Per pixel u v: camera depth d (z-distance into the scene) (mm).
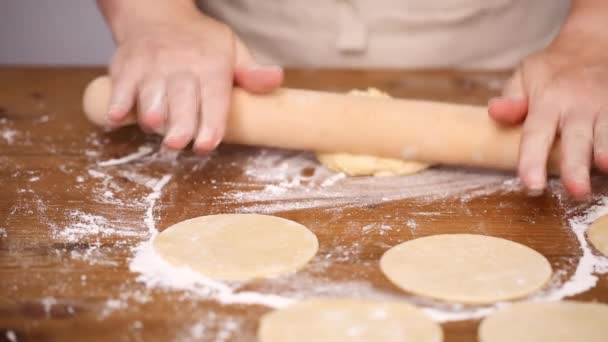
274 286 797
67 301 779
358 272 813
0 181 941
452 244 843
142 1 1067
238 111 964
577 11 1055
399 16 1167
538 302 777
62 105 1117
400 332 746
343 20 1171
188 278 802
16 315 766
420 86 1146
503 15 1187
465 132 936
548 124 900
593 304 775
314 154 1005
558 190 928
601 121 891
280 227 864
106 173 960
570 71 954
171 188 935
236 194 925
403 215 891
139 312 771
